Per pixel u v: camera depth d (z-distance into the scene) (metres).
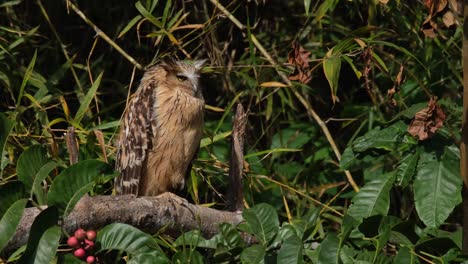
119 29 10.96
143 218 7.11
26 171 6.43
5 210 6.24
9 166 8.94
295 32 11.18
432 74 10.12
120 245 6.38
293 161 10.97
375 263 6.56
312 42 10.89
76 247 6.34
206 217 7.61
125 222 6.98
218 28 11.19
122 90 10.55
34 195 6.99
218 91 11.14
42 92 9.48
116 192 9.55
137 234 6.40
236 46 11.21
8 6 10.44
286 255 6.35
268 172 10.45
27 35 9.86
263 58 9.89
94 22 11.23
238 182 8.28
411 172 7.68
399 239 6.93
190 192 9.73
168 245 7.20
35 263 6.04
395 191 10.45
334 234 6.50
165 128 9.33
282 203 10.30
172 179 9.54
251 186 9.60
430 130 7.38
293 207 10.48
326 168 10.69
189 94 9.41
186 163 9.53
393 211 10.45
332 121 11.07
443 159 7.64
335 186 10.21
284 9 11.24
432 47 9.92
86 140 8.88
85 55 11.12
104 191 9.51
